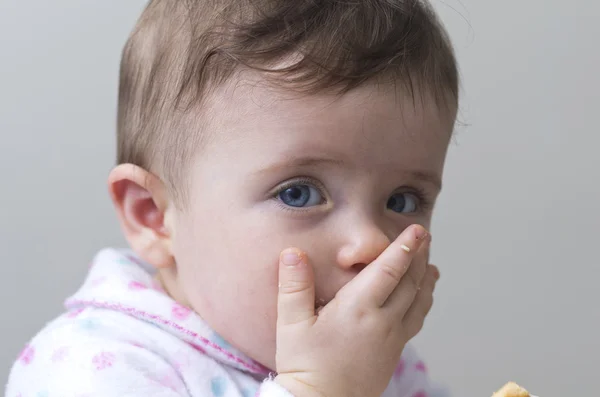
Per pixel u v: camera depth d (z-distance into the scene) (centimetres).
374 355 92
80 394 92
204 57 99
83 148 159
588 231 170
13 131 156
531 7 167
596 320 171
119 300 106
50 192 159
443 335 174
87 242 160
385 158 94
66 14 158
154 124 106
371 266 94
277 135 93
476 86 168
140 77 110
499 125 169
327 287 94
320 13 96
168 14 109
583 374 172
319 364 91
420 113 96
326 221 94
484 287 173
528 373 173
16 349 158
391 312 94
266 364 100
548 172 170
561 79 168
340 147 92
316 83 92
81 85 159
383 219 97
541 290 172
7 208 157
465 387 174
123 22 159
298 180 94
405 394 128
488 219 171
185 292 106
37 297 159
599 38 168
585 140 169
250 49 96
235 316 98
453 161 169
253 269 95
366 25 96
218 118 97
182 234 103
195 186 100
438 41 105
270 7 98
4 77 155
